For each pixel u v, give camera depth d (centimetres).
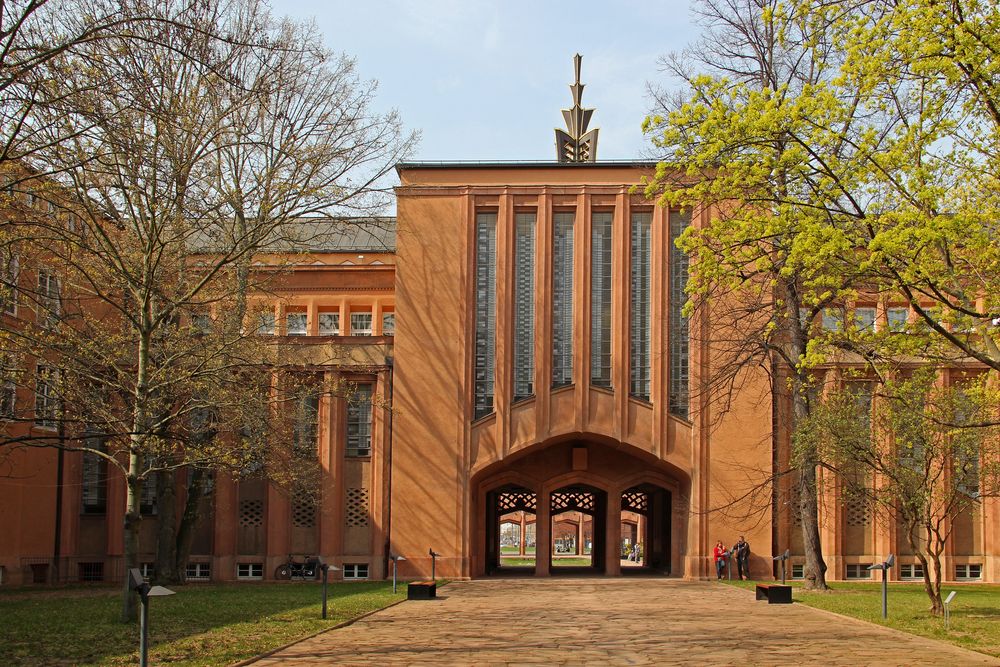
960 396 2045
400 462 3491
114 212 2206
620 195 3528
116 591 2781
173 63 2050
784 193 1708
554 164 3569
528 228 3569
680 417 3497
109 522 3466
